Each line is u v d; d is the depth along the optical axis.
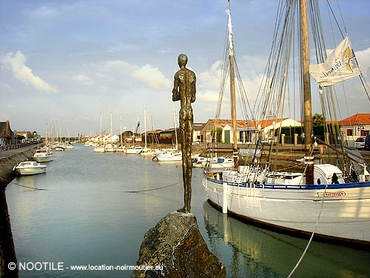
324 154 32.12
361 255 18.61
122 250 20.47
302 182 23.52
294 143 58.78
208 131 98.25
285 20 26.98
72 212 30.77
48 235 23.64
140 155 119.75
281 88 27.09
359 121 61.28
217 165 63.47
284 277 16.94
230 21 36.41
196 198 36.88
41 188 45.81
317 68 18.92
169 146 122.88
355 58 17.72
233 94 35.84
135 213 30.16
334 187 18.98
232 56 36.09
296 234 21.45
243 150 44.34
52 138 193.12
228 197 27.78
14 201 36.50
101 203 34.84
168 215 11.46
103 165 82.56
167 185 47.41
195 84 12.16
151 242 11.07
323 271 17.41
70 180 54.12
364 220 18.28
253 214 24.38
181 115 11.91
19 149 98.44
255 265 18.55
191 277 10.31
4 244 16.09
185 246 10.66
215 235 23.61
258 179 26.53
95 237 23.08
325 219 19.61
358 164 21.81
